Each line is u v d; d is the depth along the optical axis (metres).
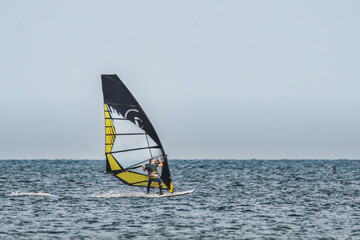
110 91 124.69
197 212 103.62
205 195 129.50
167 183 131.25
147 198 122.94
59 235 83.50
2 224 90.81
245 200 120.81
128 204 113.06
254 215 100.88
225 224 92.25
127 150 126.94
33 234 84.00
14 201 116.19
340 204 115.25
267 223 93.31
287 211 105.44
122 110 125.69
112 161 126.25
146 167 126.50
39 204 112.19
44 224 91.25
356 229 88.56
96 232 85.69
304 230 87.81
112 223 92.50
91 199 120.88
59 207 108.44
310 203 116.62
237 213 102.88
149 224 91.88
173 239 81.38
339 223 93.50
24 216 98.12
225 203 115.69
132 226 90.19
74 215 99.56
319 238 82.25
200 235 84.00
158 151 128.62
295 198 124.94
